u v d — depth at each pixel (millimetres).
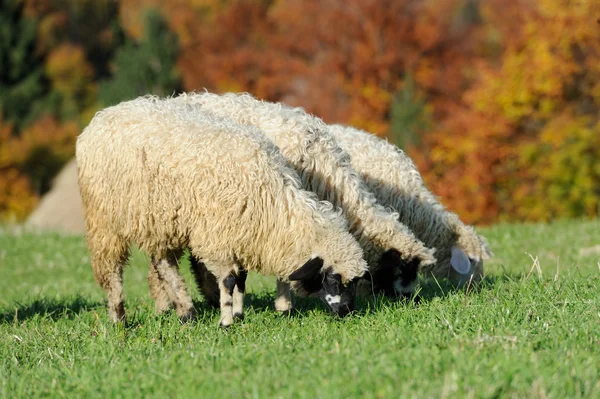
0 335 11852
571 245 21312
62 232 30891
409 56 50469
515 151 39281
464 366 7523
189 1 65062
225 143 11125
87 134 12000
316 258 11180
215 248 11211
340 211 11898
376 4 51375
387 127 47125
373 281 12898
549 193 38312
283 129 12531
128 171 11367
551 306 10281
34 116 70062
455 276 14477
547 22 37750
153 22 61875
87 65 74438
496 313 9891
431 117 46781
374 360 7961
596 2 36281
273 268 11500
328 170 12562
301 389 7285
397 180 14328
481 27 53844
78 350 10180
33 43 74812
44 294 17688
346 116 48594
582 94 38812
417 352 8031
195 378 7992
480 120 39656
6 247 26250
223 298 11445
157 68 61062
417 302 12078
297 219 11266
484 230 24516
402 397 6832
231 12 59219
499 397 6938
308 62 54844
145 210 11336
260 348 9000
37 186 65250
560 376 7383
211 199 11039
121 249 12141
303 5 55156
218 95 13367
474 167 39312
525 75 38156
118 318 12328
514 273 16422
